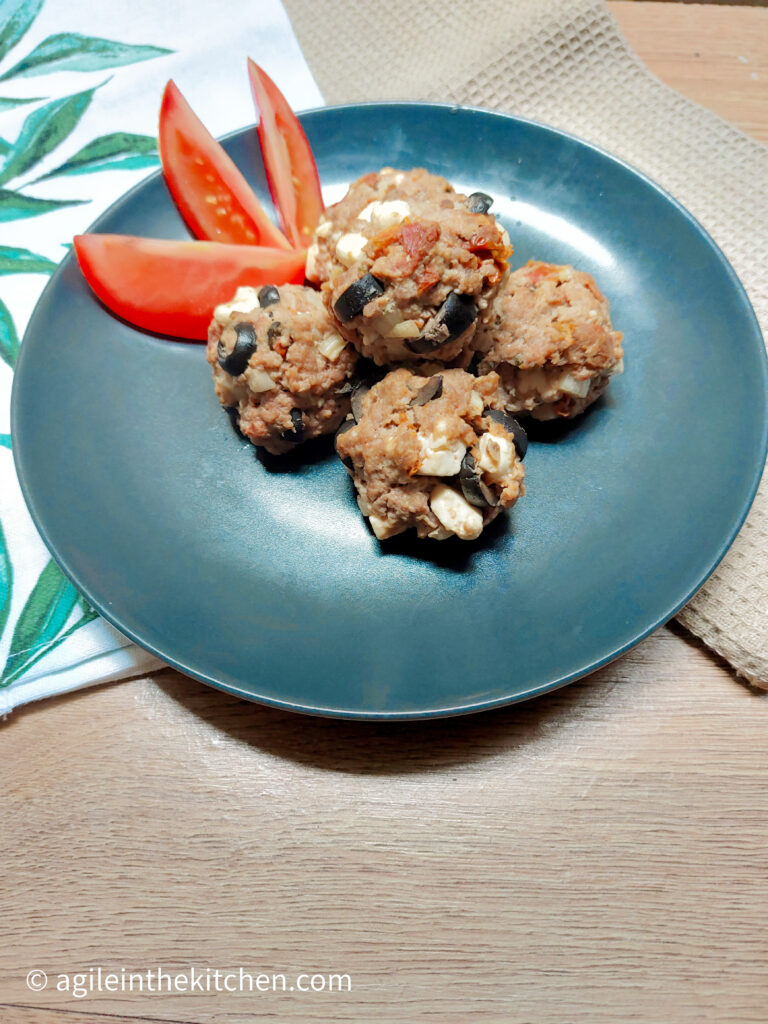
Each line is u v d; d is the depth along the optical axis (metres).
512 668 0.20
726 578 0.22
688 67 0.31
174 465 0.23
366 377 0.22
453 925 0.21
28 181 0.28
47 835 0.21
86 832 0.21
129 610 0.21
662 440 0.23
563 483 0.23
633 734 0.22
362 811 0.21
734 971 0.20
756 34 0.31
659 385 0.24
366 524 0.23
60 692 0.22
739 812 0.21
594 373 0.22
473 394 0.21
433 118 0.26
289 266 0.25
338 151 0.27
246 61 0.30
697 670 0.23
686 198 0.27
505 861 0.21
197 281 0.24
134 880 0.21
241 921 0.21
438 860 0.21
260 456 0.24
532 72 0.30
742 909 0.21
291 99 0.30
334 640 0.21
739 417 0.22
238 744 0.22
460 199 0.21
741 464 0.22
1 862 0.21
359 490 0.22
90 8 0.30
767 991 0.20
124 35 0.30
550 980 0.20
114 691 0.23
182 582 0.22
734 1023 0.20
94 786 0.22
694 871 0.21
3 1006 0.20
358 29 0.31
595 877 0.21
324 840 0.21
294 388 0.22
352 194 0.22
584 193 0.26
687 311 0.24
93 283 0.24
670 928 0.21
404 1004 0.20
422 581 0.22
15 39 0.30
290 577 0.22
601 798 0.22
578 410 0.23
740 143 0.28
